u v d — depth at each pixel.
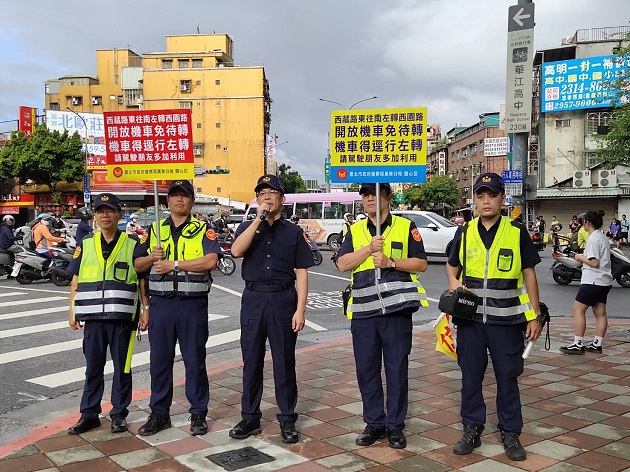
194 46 61.78
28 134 44.88
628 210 34.69
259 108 58.50
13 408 5.38
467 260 4.06
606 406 4.91
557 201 37.22
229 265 16.12
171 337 4.41
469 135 59.03
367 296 4.14
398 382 4.08
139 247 4.52
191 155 4.53
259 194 4.20
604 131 35.19
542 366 6.30
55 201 43.12
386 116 4.40
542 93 37.12
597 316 6.97
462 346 4.06
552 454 3.89
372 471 3.67
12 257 15.34
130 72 61.59
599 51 36.62
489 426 4.49
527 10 9.24
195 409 4.40
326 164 46.81
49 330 8.70
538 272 16.84
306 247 4.35
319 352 7.18
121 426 4.43
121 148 4.59
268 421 4.68
